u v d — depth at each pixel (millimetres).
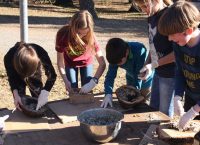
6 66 3137
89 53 3744
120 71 6754
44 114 2908
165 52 3256
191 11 2256
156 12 3189
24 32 4254
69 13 17156
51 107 3043
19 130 2643
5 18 14430
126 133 2600
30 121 2789
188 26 2236
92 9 15555
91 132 2432
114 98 3254
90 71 3867
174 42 2578
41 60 3146
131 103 2943
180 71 2730
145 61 3492
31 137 2547
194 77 2611
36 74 3129
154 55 3316
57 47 3561
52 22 13812
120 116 2598
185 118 2406
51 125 2746
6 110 3000
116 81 6168
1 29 11602
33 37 10359
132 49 3479
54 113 2936
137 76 3535
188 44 2477
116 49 3154
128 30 12312
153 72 3619
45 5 19812
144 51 3514
